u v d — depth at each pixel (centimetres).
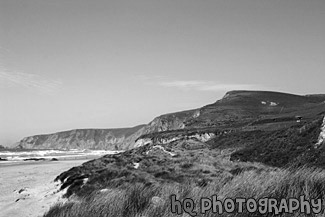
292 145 3397
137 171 2106
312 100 16762
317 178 760
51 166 6334
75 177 2388
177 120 18312
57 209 1091
